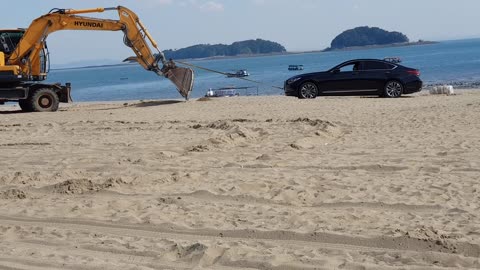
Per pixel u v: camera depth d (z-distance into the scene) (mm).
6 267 5148
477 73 54125
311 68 104750
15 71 21328
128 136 13039
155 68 23438
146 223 6477
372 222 6203
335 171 8711
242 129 12391
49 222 6676
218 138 11609
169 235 6082
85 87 81312
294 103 19641
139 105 22688
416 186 7625
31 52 21938
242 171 8898
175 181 8430
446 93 23406
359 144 10969
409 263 5043
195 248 5480
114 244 5773
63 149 11547
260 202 7238
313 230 5977
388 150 10195
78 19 22531
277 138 11914
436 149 10047
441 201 6918
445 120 13477
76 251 5625
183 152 10734
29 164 10023
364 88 21891
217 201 7355
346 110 16891
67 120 17250
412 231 5750
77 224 6566
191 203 7238
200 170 9070
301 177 8328
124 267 5109
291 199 7285
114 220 6621
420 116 14445
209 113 17656
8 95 21469
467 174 8156
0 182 8664
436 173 8336
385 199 7078
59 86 22438
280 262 5105
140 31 23219
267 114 16625
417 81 21859
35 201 7594
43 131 14438
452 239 5512
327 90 22078
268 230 6023
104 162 9945
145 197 7613
